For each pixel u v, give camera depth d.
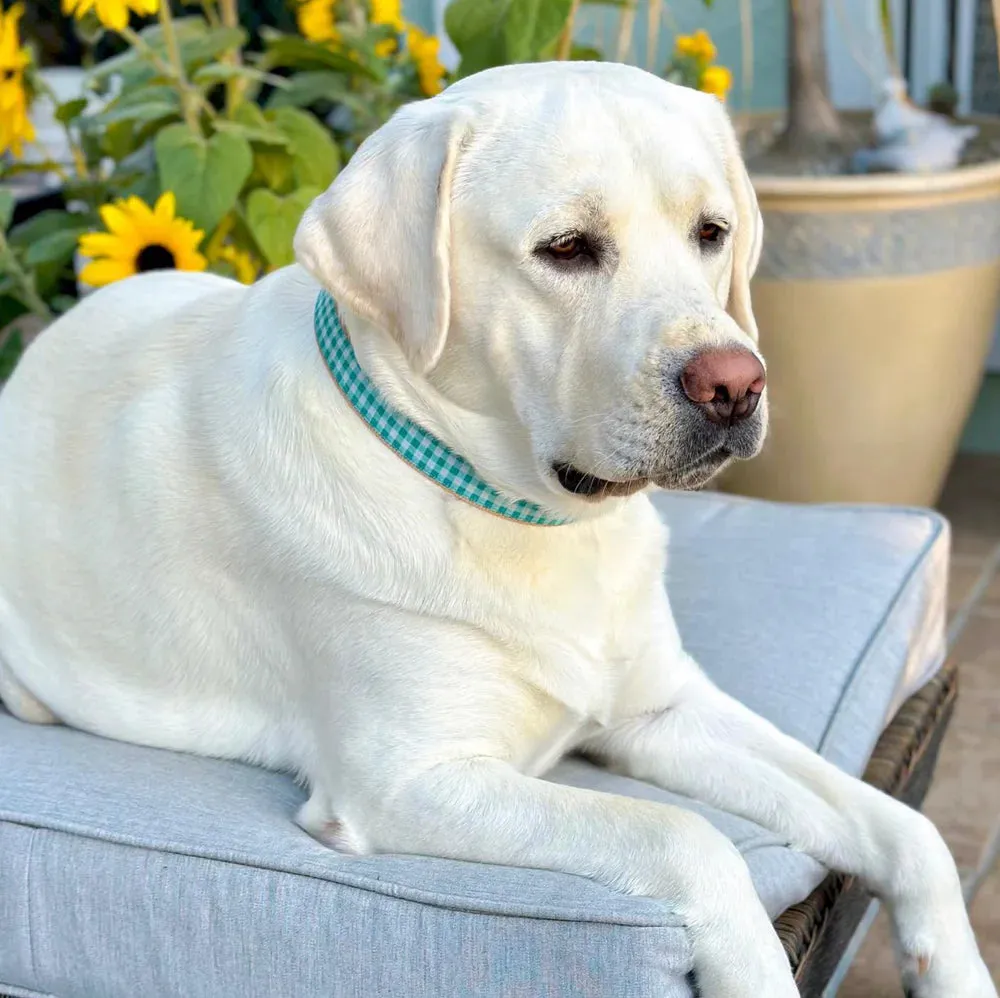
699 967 1.49
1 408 2.12
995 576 3.79
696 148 1.67
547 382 1.64
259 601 1.84
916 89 4.83
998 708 3.11
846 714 2.14
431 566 1.71
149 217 2.71
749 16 4.73
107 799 1.73
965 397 3.87
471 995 1.50
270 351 1.83
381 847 1.69
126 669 1.97
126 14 2.73
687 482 1.61
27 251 3.09
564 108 1.62
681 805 1.87
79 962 1.66
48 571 2.01
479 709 1.72
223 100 3.62
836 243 3.54
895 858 1.80
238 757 1.92
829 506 2.78
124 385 1.99
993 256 3.73
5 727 2.04
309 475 1.75
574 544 1.78
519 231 1.60
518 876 1.55
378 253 1.64
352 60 3.21
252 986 1.59
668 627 1.96
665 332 1.56
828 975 1.94
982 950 2.32
